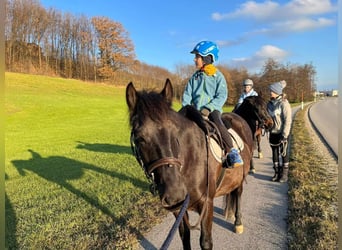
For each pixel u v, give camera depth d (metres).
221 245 4.09
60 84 53.34
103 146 13.48
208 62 3.89
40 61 65.00
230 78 54.78
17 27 60.66
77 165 9.42
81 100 40.94
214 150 3.35
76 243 4.14
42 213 5.31
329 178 6.84
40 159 10.90
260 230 4.50
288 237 4.22
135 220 4.83
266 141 14.33
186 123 3.09
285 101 6.91
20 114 27.61
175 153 2.58
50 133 18.77
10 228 4.70
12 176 8.48
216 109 3.76
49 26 66.00
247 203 5.62
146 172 2.67
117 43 68.69
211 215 3.28
